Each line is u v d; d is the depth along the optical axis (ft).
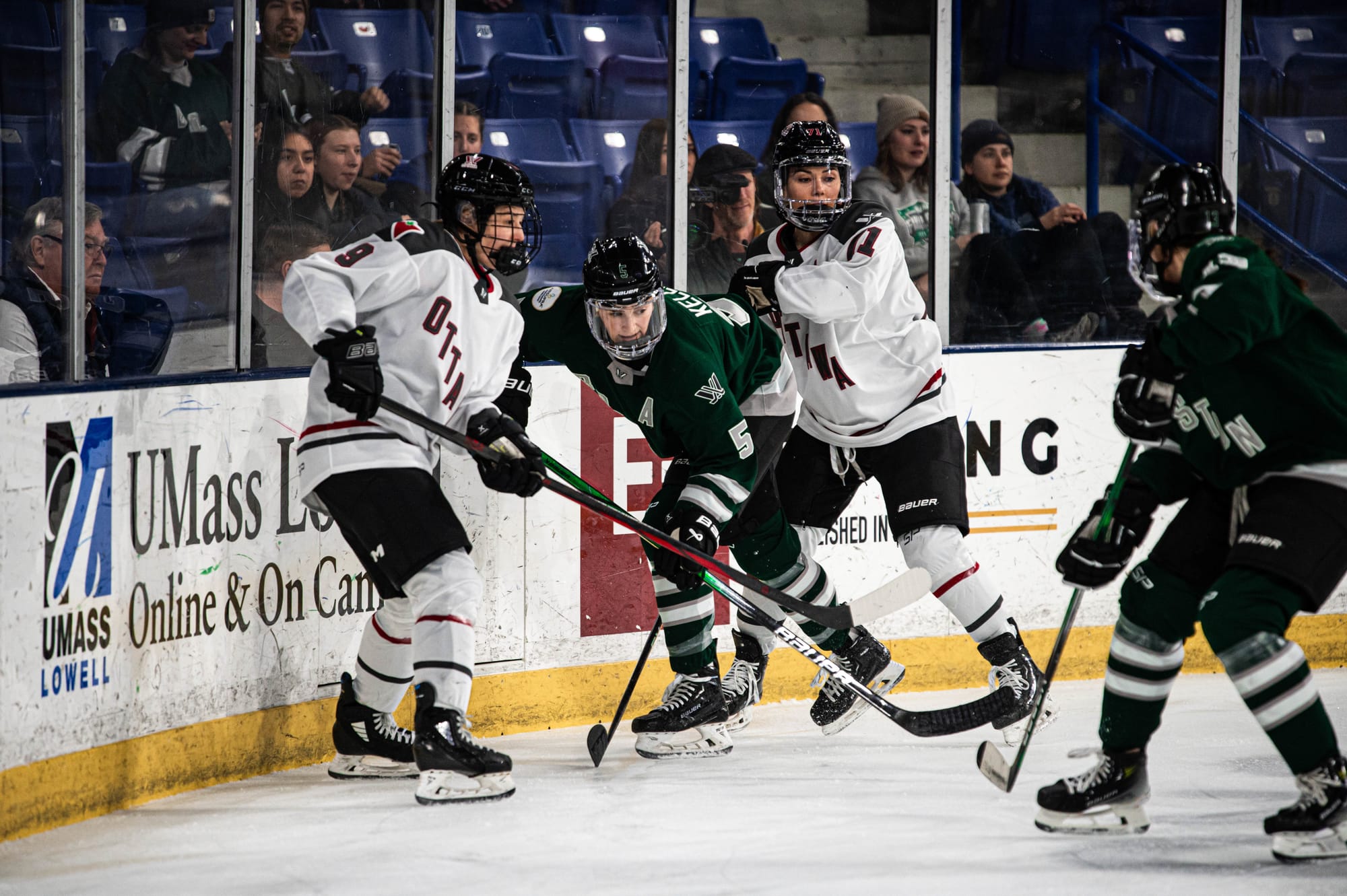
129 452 36.88
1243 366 30.25
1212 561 31.91
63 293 41.70
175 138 45.34
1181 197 31.17
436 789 36.29
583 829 33.65
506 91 52.70
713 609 42.63
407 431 36.42
